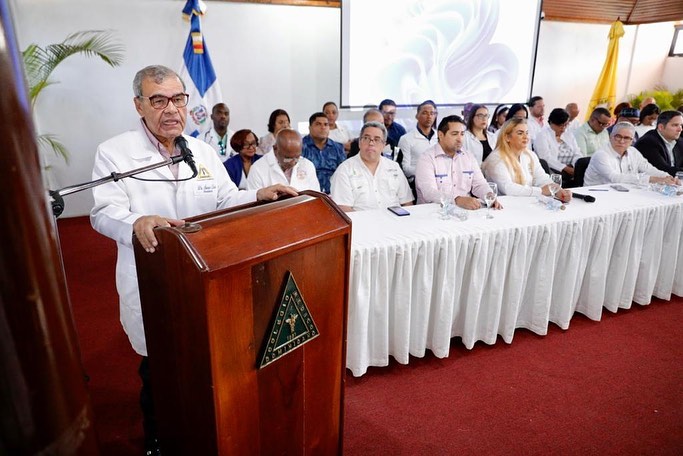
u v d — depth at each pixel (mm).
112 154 1312
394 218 2178
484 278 2066
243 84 5266
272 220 940
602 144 4742
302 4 5184
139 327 1394
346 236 1065
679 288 2783
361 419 1761
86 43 4113
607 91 7062
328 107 4809
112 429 1732
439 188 2717
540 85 6910
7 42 339
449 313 2025
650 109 5035
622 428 1717
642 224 2439
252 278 869
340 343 1141
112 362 2189
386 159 2691
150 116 1260
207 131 4594
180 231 822
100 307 2789
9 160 338
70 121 4715
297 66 5418
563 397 1890
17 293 351
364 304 1852
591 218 2258
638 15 6941
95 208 1276
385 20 5344
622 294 2564
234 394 897
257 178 2635
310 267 995
